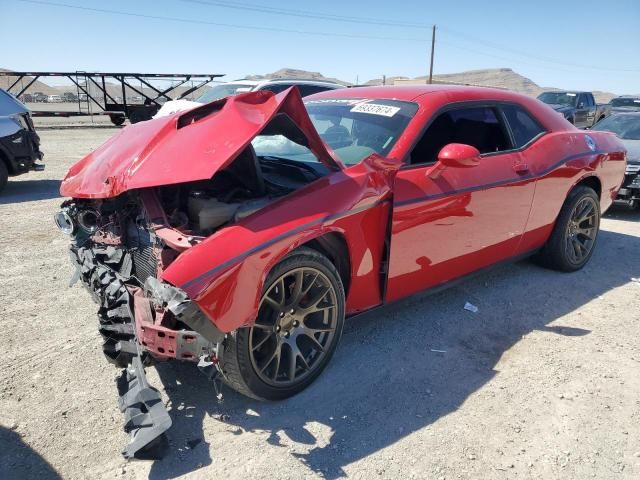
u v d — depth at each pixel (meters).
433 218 3.26
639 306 4.12
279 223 2.51
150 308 2.46
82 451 2.37
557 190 4.27
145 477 2.23
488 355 3.31
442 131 3.48
